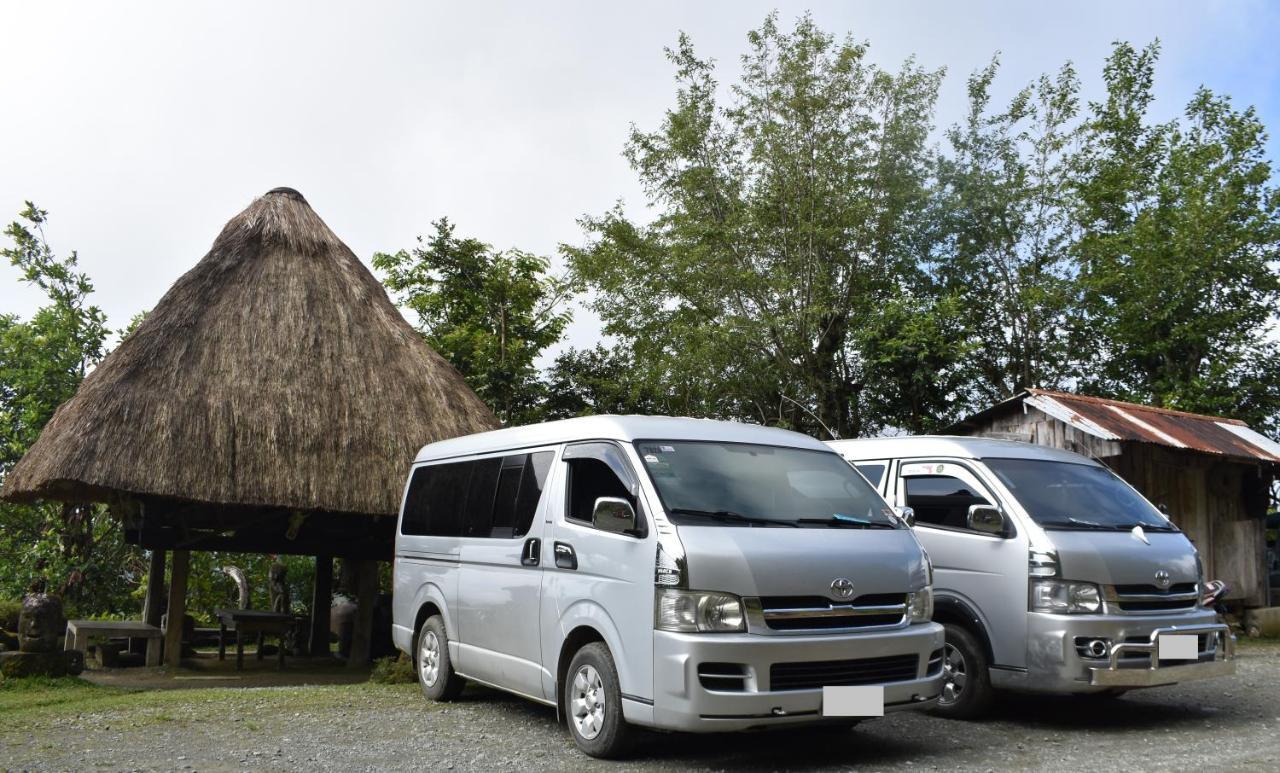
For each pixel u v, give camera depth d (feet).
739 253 73.26
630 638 18.38
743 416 74.64
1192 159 75.77
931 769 18.37
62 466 33.83
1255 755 19.15
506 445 24.90
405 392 43.01
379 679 32.55
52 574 62.39
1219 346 72.84
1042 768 18.31
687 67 76.07
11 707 27.25
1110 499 25.35
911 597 19.57
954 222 75.97
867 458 27.76
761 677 17.16
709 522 18.71
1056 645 21.50
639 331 76.02
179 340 39.88
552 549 21.35
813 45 73.31
